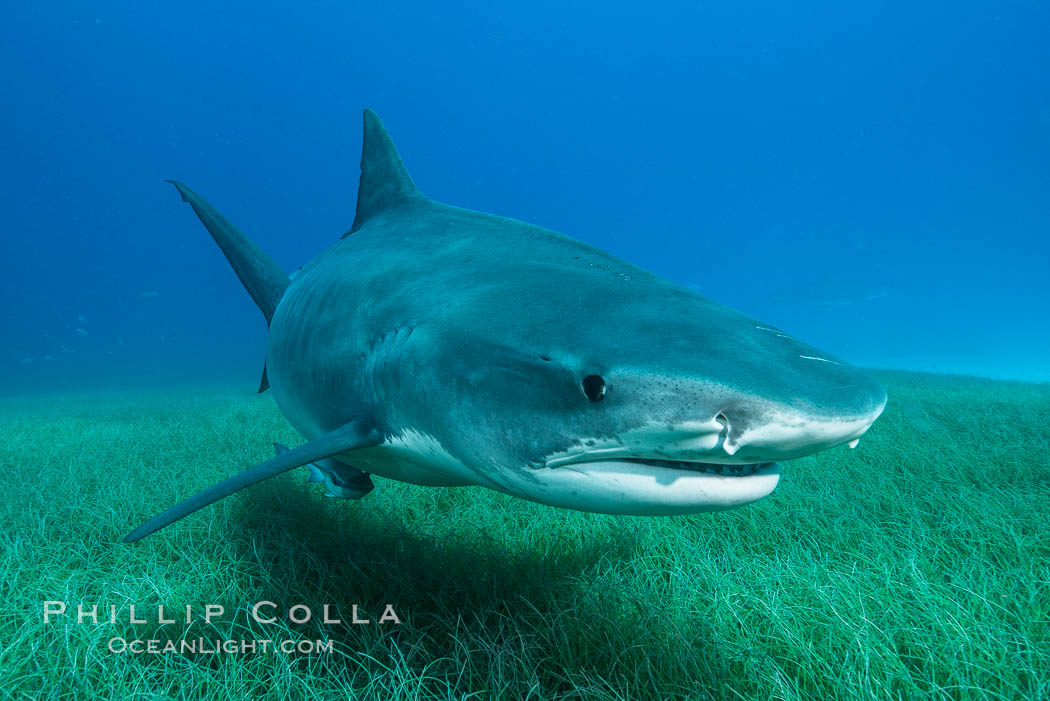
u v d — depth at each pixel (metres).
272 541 3.51
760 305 99.19
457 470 2.41
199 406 13.79
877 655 2.28
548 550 3.49
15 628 2.65
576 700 2.20
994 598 2.80
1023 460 5.28
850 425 1.56
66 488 4.91
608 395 1.78
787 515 4.03
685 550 3.40
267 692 2.16
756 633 2.54
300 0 125.31
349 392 2.90
